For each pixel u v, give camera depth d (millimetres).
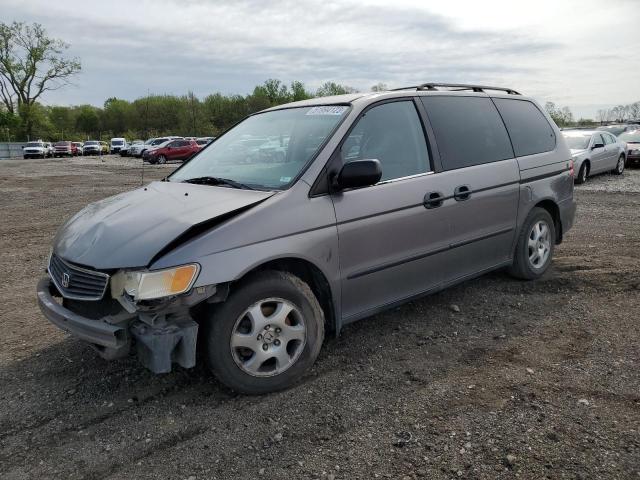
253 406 3188
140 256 2936
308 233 3367
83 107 106375
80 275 3150
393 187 3850
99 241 3172
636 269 5516
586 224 8406
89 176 22391
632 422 2883
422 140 4191
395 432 2881
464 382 3395
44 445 2869
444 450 2709
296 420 3027
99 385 3490
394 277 3904
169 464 2682
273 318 3273
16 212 11570
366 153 3801
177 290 2896
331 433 2895
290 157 3736
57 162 38719
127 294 2963
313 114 4059
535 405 3084
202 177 3973
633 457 2594
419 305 4746
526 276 5207
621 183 14195
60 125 104125
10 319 4781
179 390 3395
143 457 2744
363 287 3725
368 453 2713
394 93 4172
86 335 3029
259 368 3266
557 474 2494
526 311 4574
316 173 3502
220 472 2609
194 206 3320
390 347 3938
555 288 5109
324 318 3682
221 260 3014
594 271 5504
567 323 4293
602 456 2609
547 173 5258
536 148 5266
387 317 4496
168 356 2949
